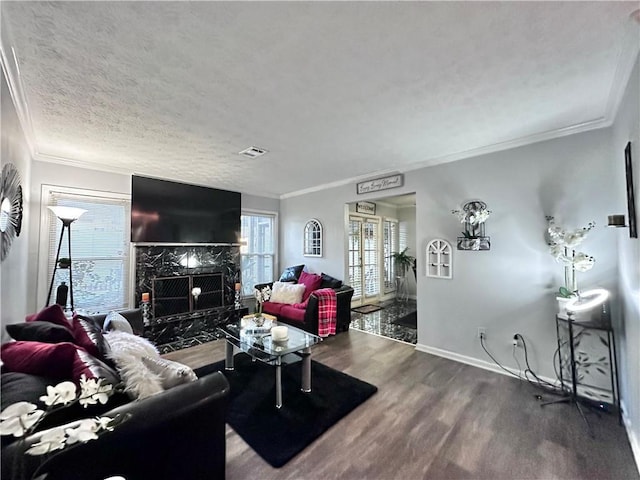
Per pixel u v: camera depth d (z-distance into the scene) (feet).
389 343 12.37
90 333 5.81
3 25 4.11
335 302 13.28
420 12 4.05
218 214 15.87
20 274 7.83
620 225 6.13
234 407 7.42
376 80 5.78
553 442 6.05
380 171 12.85
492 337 9.68
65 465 3.31
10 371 4.07
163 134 8.51
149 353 5.94
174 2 3.82
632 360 6.04
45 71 5.35
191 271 14.78
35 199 10.35
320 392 8.14
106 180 12.10
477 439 6.15
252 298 17.84
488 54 4.99
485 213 9.46
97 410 4.00
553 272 8.54
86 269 11.68
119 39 4.54
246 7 3.92
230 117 7.39
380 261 21.30
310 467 5.42
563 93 6.31
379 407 7.41
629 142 5.73
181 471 4.32
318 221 16.42
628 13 4.05
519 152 9.15
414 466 5.42
